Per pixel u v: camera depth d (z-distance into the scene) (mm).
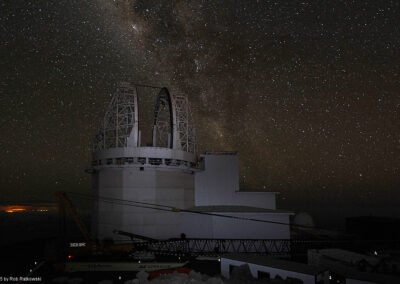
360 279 21484
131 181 46844
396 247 44688
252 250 41750
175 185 49469
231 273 25859
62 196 41719
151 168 47438
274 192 56344
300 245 45188
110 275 29047
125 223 45750
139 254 36594
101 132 51094
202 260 36094
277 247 42750
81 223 41688
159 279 23844
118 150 47156
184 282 22688
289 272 23391
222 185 55719
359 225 56000
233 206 50531
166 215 47469
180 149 50406
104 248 37062
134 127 48625
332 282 24266
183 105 55031
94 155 49844
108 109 51000
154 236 46156
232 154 56781
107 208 47156
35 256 37125
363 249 43125
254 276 25594
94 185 51188
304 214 61969
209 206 51375
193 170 52531
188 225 46781
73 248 36344
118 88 51406
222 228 42500
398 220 54188
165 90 54000
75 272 30141
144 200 46688
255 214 43312
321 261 31672
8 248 42188
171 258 36844
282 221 43906
